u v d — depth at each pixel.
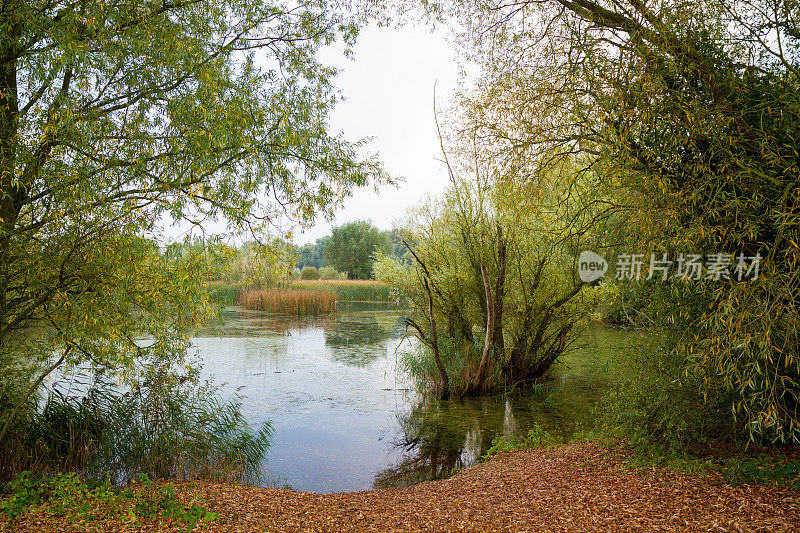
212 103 6.28
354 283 47.91
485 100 8.18
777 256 4.49
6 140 5.54
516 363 13.16
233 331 22.22
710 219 4.75
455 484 6.66
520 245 12.68
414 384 13.13
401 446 8.95
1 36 5.13
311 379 13.61
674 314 5.57
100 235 5.97
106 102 6.37
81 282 6.08
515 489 5.96
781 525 3.98
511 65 7.79
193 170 5.95
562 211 9.81
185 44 6.37
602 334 18.11
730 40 5.67
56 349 6.88
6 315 6.57
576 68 5.85
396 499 6.18
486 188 11.62
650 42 5.16
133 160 5.95
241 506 5.55
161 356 7.09
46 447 6.79
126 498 5.36
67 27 5.20
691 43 5.15
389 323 26.00
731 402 5.60
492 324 12.34
